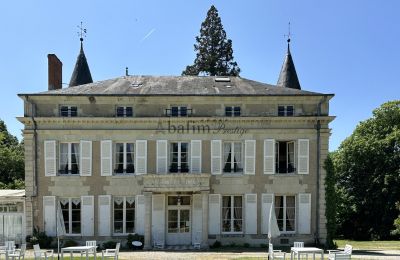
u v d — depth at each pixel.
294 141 27.58
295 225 27.12
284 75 34.03
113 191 26.88
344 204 44.47
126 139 27.09
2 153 46.81
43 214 26.69
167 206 26.94
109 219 26.72
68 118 26.70
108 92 27.59
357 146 42.91
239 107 27.53
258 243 26.72
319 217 27.05
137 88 28.58
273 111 27.42
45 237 26.19
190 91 28.06
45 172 26.83
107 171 26.94
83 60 34.81
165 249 25.17
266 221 26.95
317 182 27.22
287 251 24.36
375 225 42.25
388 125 43.44
